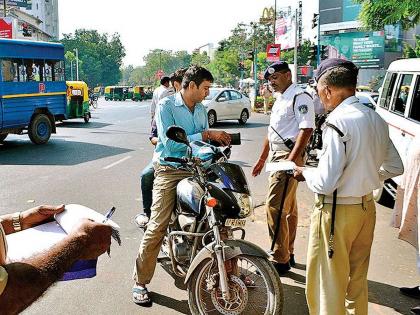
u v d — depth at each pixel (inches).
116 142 565.0
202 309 135.9
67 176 354.9
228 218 127.5
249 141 576.7
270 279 126.5
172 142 143.3
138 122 877.8
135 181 335.0
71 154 470.0
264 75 171.8
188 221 139.2
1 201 281.4
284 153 169.8
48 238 68.5
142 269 151.0
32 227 73.3
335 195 112.7
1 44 492.4
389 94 297.4
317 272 117.9
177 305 151.6
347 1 2162.9
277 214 168.4
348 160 111.1
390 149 119.9
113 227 67.4
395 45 2130.9
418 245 150.3
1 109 494.3
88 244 58.4
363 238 118.7
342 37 2217.0
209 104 751.7
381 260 190.5
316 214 116.9
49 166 399.5
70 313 146.4
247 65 2532.0
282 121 168.9
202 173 132.7
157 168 151.6
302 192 305.0
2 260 57.1
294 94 165.8
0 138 564.1
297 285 165.2
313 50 1304.1
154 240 149.3
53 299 155.3
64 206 75.6
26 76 527.2
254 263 127.8
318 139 414.6
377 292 161.9
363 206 114.0
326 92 116.0
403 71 281.9
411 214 154.6
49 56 560.1
